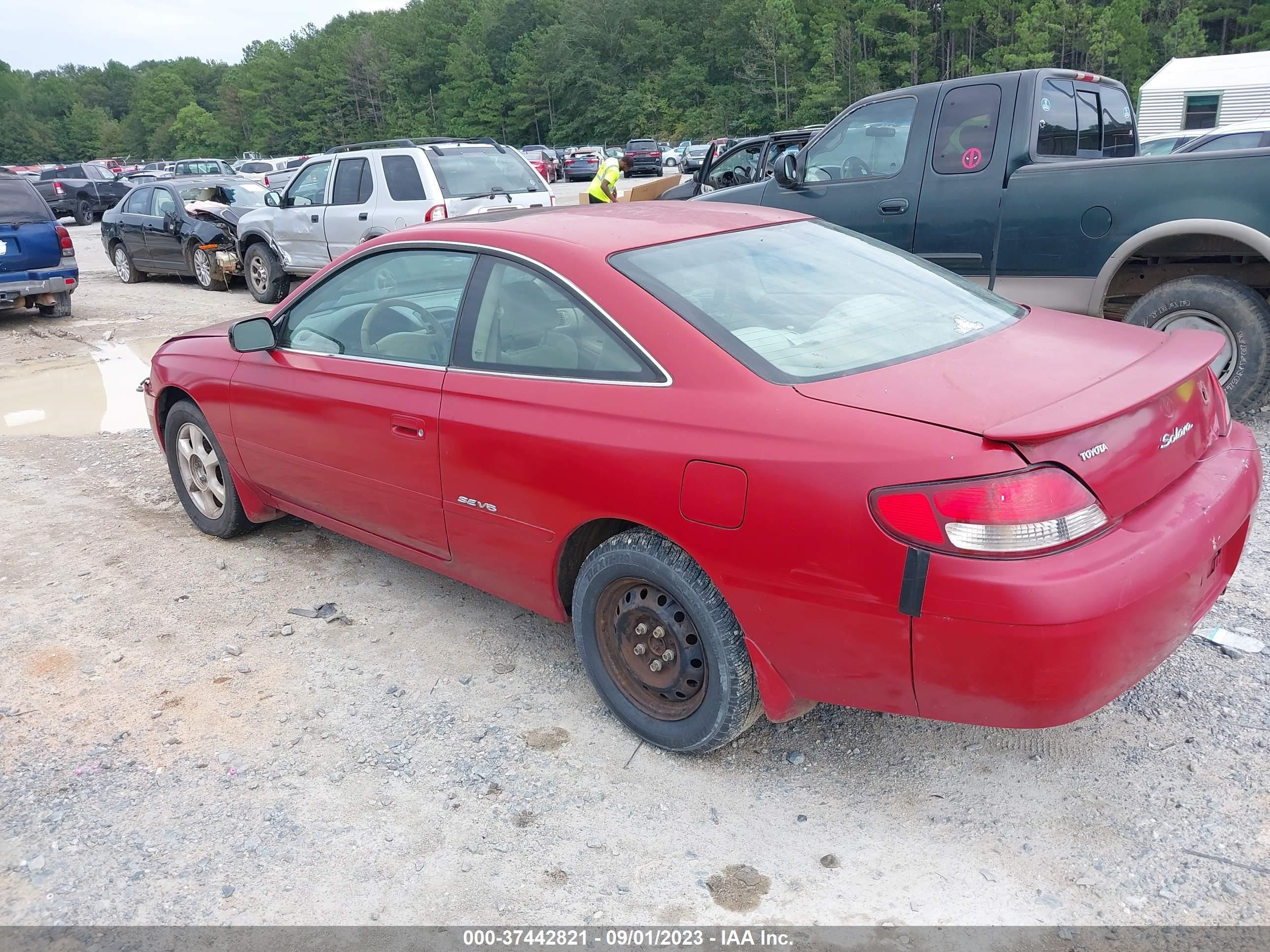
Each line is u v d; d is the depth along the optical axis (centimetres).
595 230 332
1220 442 283
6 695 354
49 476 616
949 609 225
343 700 344
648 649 300
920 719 317
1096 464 228
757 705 284
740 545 255
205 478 493
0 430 737
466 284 341
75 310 1324
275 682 357
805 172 707
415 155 1077
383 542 397
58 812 288
